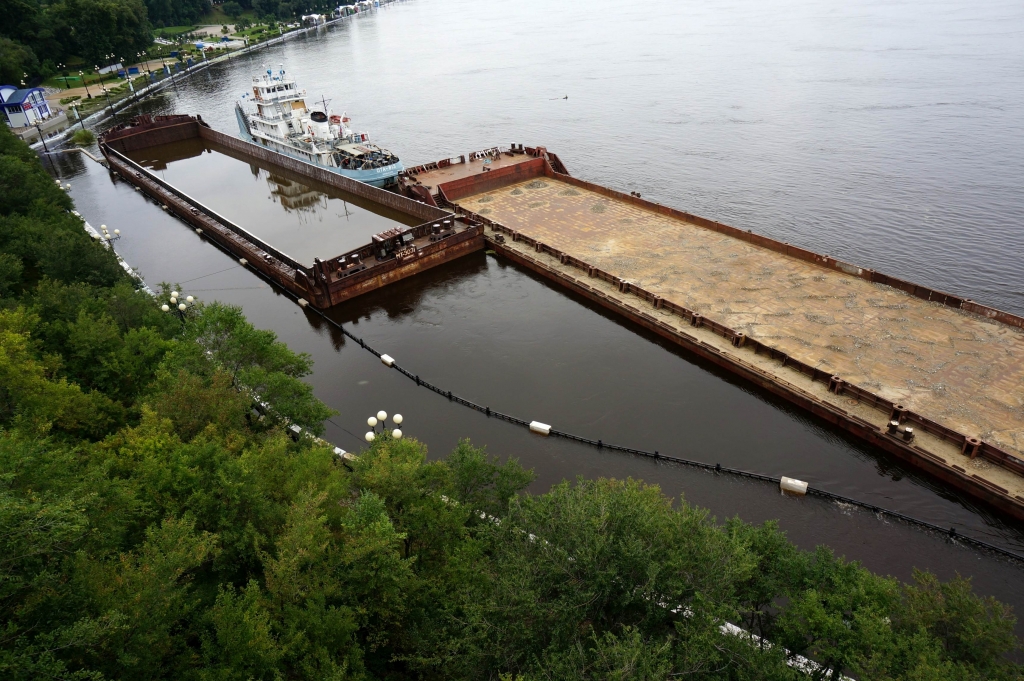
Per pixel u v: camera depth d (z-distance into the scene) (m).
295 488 31.72
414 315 74.19
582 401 57.88
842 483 47.69
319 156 120.25
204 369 45.31
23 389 36.56
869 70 168.25
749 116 139.38
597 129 141.12
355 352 68.62
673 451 51.56
